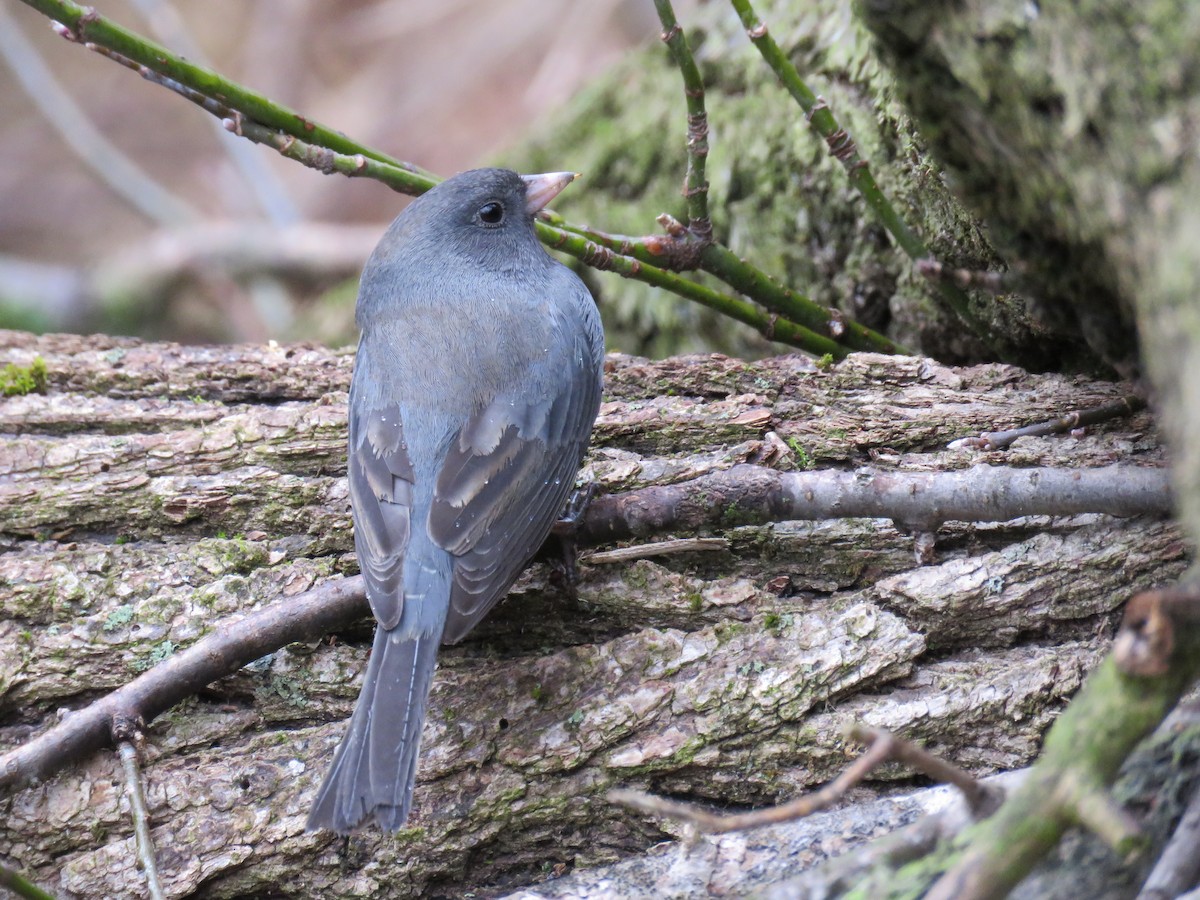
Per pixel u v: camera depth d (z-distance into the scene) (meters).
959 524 6.72
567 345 7.32
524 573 6.91
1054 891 4.59
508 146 12.13
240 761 6.33
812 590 6.88
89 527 7.12
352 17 18.62
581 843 6.25
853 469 7.12
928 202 7.35
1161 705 4.21
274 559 7.00
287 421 7.44
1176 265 4.23
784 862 5.73
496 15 18.45
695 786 6.23
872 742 4.53
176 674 6.27
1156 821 4.68
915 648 6.35
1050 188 5.02
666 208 10.58
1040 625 6.51
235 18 18.89
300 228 16.25
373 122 18.08
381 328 7.52
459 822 6.13
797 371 7.74
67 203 18.22
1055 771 4.22
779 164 9.54
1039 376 7.43
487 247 7.87
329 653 6.63
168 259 15.88
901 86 5.32
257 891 6.16
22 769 6.04
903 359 7.57
